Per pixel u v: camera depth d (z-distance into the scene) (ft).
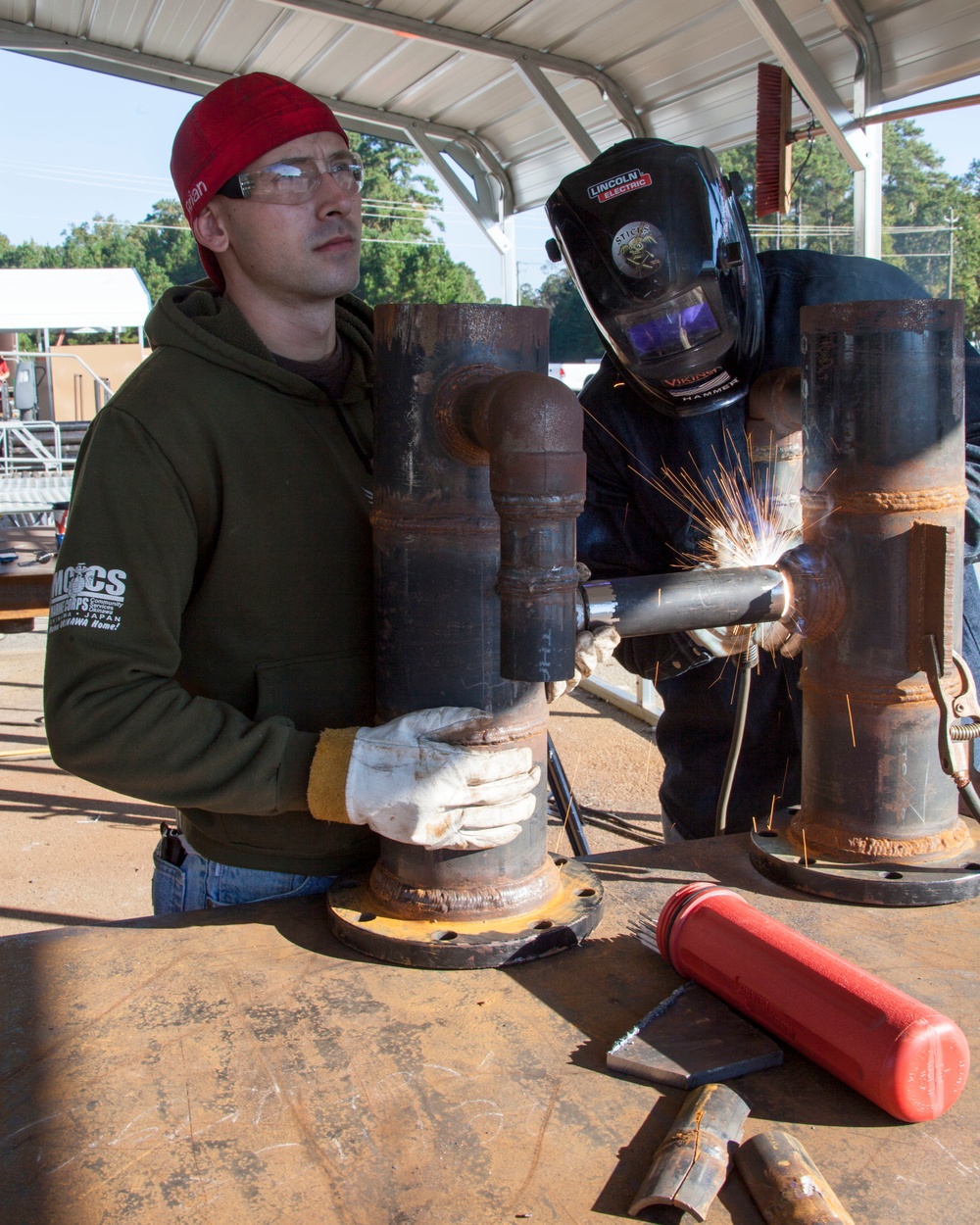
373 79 19.60
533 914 3.58
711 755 6.41
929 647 3.63
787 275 5.90
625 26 15.20
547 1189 2.39
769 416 4.88
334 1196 2.38
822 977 2.84
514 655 2.91
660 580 3.71
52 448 36.91
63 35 19.65
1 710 17.42
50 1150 2.53
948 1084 2.60
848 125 12.05
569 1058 2.88
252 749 3.52
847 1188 2.38
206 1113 2.66
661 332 5.08
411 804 3.28
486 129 21.16
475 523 3.35
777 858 3.98
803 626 3.82
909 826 3.89
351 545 4.15
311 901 3.93
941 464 3.62
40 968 3.40
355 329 4.52
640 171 4.99
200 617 4.05
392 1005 3.15
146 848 12.05
